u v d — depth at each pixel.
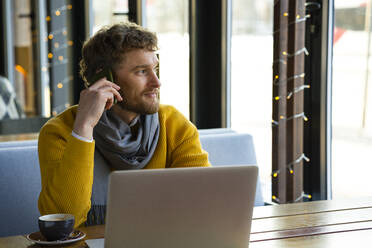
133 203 1.18
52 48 5.52
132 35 1.84
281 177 2.71
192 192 1.21
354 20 2.67
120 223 1.19
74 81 5.42
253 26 3.30
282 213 1.70
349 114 2.77
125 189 1.17
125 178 1.16
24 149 2.19
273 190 2.75
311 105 2.81
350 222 1.59
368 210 1.74
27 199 2.16
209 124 3.72
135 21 4.25
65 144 1.80
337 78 2.79
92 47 1.90
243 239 1.28
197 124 3.71
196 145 2.05
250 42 3.34
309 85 2.80
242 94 3.46
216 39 3.58
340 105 2.81
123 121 1.98
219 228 1.25
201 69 3.69
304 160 2.88
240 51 3.44
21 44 6.42
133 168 1.94
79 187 1.61
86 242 1.39
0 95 4.84
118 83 1.86
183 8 3.77
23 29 6.36
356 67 2.70
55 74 5.55
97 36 1.91
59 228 1.37
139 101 1.87
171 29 3.91
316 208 1.77
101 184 1.94
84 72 2.00
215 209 1.24
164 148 2.01
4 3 6.51
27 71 6.36
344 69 2.75
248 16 3.34
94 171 1.94
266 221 1.61
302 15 2.63
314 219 1.63
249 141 2.64
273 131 2.73
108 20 4.79
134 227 1.20
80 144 1.63
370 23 2.62
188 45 3.71
